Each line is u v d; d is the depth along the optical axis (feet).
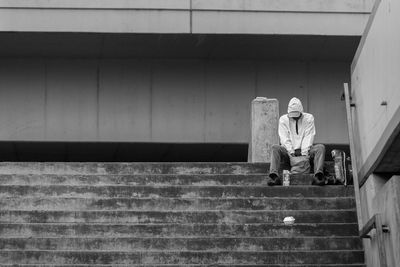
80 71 78.79
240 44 75.25
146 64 79.10
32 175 47.78
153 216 43.78
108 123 78.28
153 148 80.89
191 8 72.59
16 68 78.54
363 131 45.34
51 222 43.45
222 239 41.42
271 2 72.95
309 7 73.10
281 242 41.55
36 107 78.23
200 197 46.26
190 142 78.43
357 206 41.98
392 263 32.86
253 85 79.20
